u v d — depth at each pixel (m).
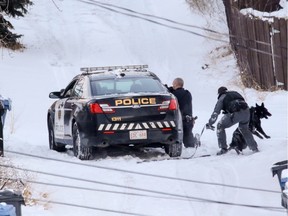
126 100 36.66
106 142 36.50
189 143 40.69
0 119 35.81
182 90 40.88
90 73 40.06
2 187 27.22
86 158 37.09
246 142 37.00
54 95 42.28
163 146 38.94
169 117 37.00
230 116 37.06
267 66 65.88
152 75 39.59
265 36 65.25
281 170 21.91
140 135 36.62
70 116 38.72
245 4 75.44
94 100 36.62
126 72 39.66
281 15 70.50
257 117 37.69
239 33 72.50
